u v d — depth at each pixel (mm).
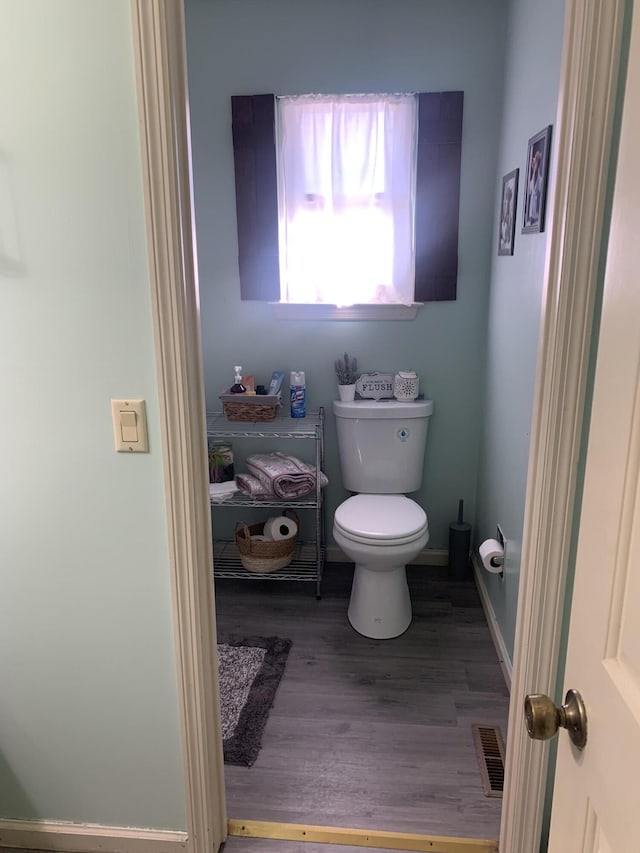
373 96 2605
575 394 1238
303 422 2848
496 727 2041
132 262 1260
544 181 1841
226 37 2619
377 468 2848
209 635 1514
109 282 1276
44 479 1399
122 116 1190
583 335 1210
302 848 1629
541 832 1513
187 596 1425
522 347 2098
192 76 2666
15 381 1349
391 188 2689
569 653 819
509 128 2383
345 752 1939
